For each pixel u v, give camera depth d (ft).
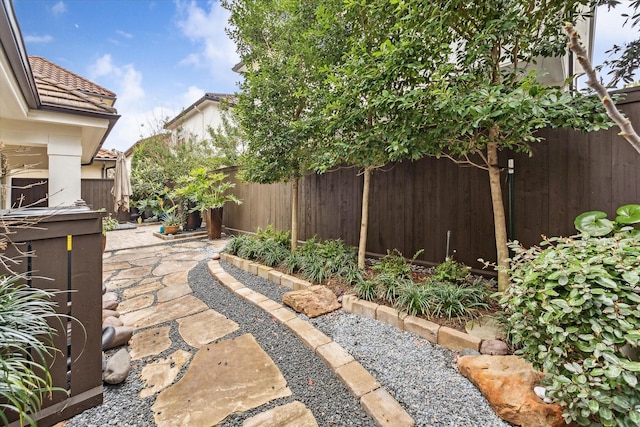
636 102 8.95
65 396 6.14
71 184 16.76
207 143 39.27
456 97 8.21
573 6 9.04
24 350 5.30
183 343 9.16
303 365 7.86
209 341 9.26
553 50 9.52
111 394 6.85
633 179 9.04
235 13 16.22
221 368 7.82
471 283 11.19
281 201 22.45
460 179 12.71
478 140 9.29
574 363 5.12
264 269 15.29
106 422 6.05
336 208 17.85
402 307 9.77
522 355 6.34
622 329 4.85
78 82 23.36
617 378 4.66
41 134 15.85
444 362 7.63
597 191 9.66
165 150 38.27
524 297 5.87
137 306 12.21
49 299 6.10
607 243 5.93
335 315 10.54
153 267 18.26
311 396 6.70
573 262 5.64
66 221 6.34
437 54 9.20
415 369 7.41
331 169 17.65
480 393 6.45
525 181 11.09
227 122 35.14
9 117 14.56
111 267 18.28
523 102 7.09
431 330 8.55
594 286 5.32
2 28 8.14
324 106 13.83
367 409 6.13
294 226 17.07
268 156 15.66
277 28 15.89
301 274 14.20
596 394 4.74
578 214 10.00
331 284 12.72
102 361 7.30
